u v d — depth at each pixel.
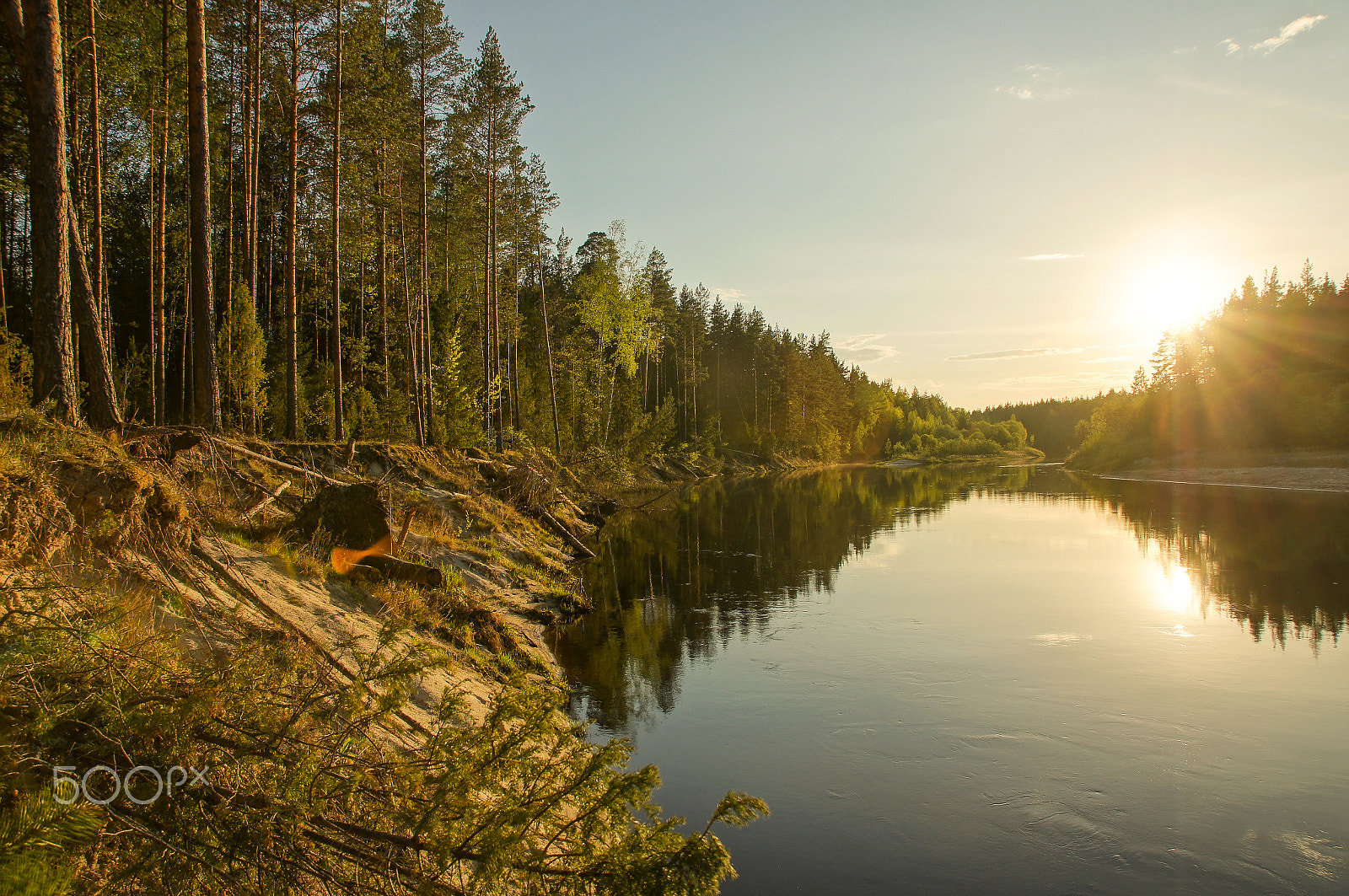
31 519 4.78
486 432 31.08
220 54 23.03
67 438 6.18
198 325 12.91
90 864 2.79
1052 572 19.61
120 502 5.68
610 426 53.41
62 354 8.07
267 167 27.44
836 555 22.98
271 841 3.01
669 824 3.21
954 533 28.11
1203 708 9.84
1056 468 97.25
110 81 19.56
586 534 26.84
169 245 29.11
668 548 24.58
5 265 27.81
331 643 6.82
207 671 3.55
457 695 3.91
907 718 9.63
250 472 11.23
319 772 3.20
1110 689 10.58
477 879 2.94
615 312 48.91
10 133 14.63
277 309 34.97
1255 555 21.52
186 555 6.34
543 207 38.19
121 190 30.95
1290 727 9.20
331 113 21.38
